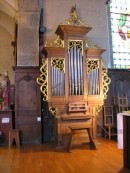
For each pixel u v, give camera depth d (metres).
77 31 6.90
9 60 10.07
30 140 7.18
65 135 6.55
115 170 4.45
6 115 7.15
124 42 9.18
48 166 4.81
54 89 6.61
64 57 6.76
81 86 6.84
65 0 8.41
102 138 7.81
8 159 5.42
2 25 9.99
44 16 8.17
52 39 8.12
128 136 4.25
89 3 8.67
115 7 9.28
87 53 6.98
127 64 9.09
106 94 7.76
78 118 6.62
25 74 7.28
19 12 7.64
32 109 7.24
